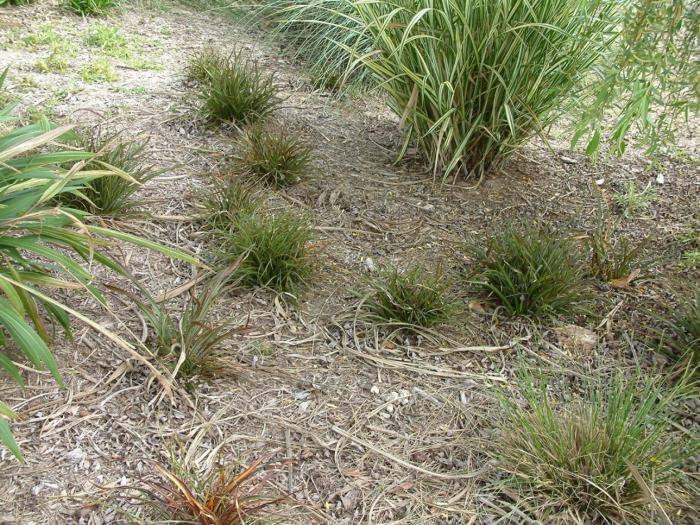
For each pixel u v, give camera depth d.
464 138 4.07
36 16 6.02
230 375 2.74
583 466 2.32
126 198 3.58
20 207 2.44
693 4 2.55
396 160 4.53
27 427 2.37
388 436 2.57
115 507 2.13
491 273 3.28
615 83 2.79
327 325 3.11
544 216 4.05
